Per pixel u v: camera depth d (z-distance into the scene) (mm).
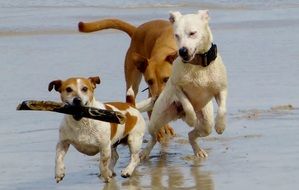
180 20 11141
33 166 11164
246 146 11977
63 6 31453
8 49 21812
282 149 11680
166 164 11406
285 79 17141
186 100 11492
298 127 13078
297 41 22375
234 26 25812
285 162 10906
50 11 29969
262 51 20734
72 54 20984
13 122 14016
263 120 13609
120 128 10492
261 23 26422
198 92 11484
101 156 10148
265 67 18469
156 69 13148
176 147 12539
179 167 11156
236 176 10328
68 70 18656
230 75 17547
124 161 11766
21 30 25156
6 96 16047
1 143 12531
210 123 11695
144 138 13242
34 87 16891
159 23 14680
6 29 25312
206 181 10203
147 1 32531
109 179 10344
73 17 28125
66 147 10094
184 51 10867
